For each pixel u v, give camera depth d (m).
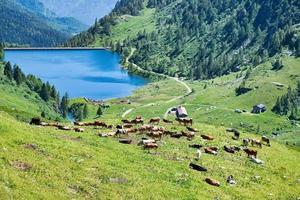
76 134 67.50
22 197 36.09
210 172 62.59
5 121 55.62
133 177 50.53
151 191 48.00
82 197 40.84
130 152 62.03
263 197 59.47
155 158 61.72
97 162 52.00
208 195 52.69
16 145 48.03
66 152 52.09
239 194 57.06
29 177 40.50
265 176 68.94
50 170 44.12
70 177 44.28
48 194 38.56
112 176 48.81
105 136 71.38
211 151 72.69
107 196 42.81
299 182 72.50
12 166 41.78
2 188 35.81
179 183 54.03
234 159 72.94
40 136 55.69
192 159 66.25
